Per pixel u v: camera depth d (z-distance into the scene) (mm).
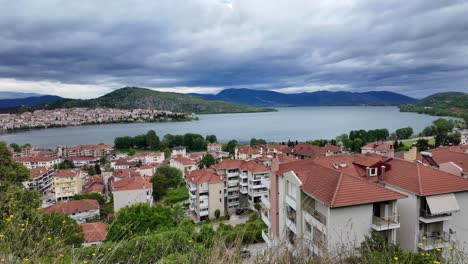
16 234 4988
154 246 6953
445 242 13719
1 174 22359
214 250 4961
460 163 22062
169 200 52875
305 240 5922
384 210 14172
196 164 77688
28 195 12195
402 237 15305
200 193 42312
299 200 16250
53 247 5117
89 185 64812
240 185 46844
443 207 14062
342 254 6816
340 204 13172
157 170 64750
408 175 15766
